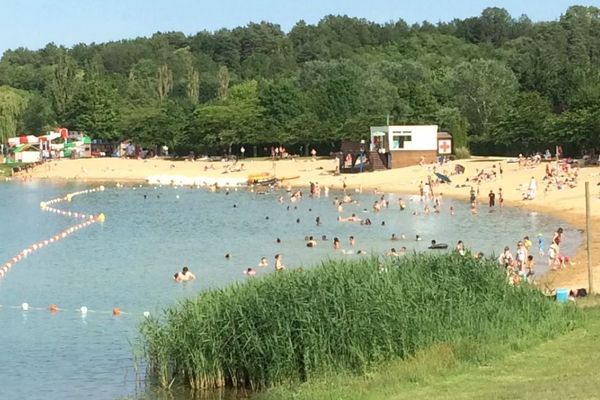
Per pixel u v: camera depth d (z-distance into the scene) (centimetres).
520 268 5388
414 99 19188
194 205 12062
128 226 9725
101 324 4644
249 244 7831
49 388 3456
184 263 6825
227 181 15938
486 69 18138
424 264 3656
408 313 3189
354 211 10469
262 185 15000
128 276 6269
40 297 5503
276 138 18788
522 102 15988
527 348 3047
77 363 3825
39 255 7588
